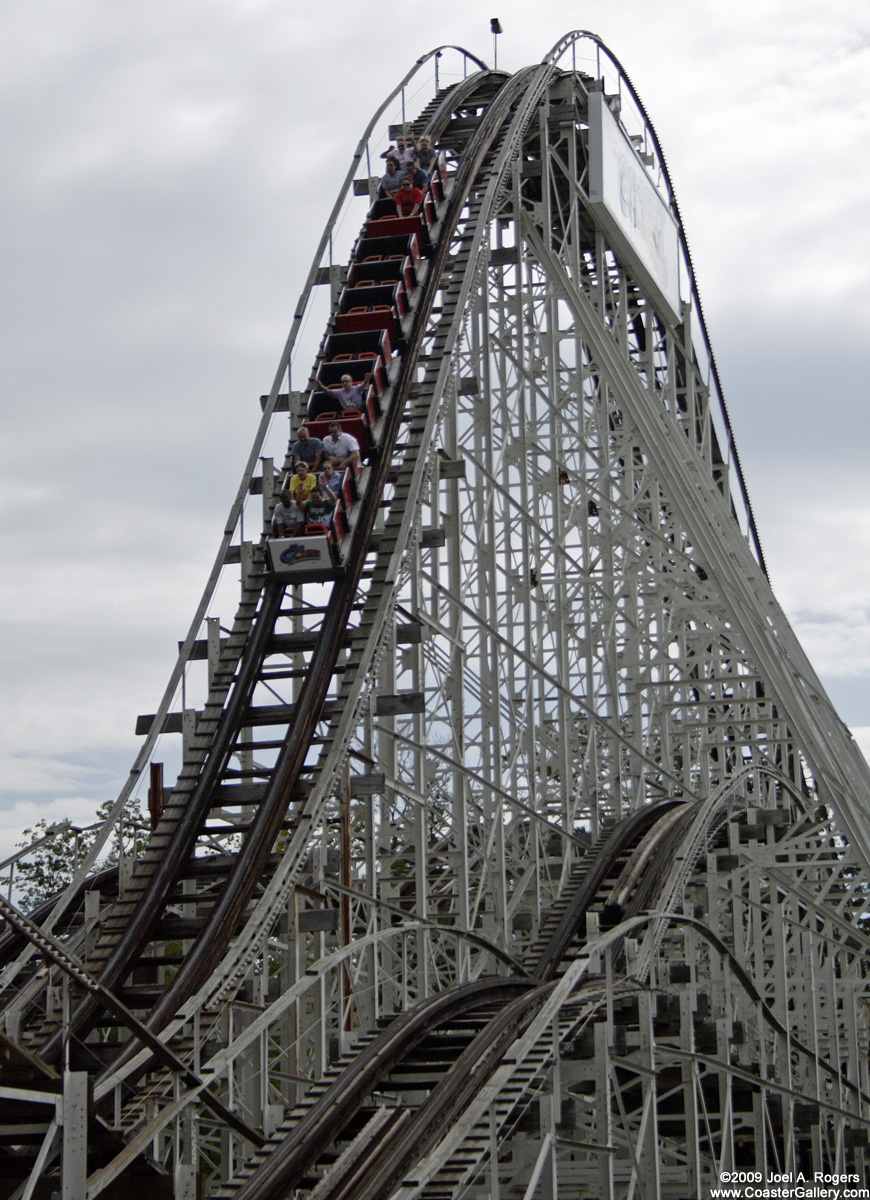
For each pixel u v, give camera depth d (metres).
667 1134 32.53
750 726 55.59
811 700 47.00
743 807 44.16
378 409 36.88
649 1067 25.09
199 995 24.06
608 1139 23.42
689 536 46.50
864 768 48.25
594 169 49.28
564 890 39.84
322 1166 23.89
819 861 41.34
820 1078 36.47
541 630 43.69
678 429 52.47
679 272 58.69
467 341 43.84
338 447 34.50
